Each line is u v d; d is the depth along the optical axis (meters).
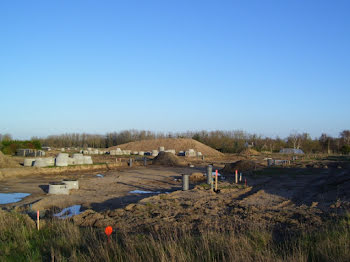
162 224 10.02
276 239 8.14
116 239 7.79
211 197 15.64
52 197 16.19
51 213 13.01
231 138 89.50
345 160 46.41
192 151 59.81
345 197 14.63
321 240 7.02
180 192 17.38
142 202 14.34
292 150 78.69
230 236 7.52
